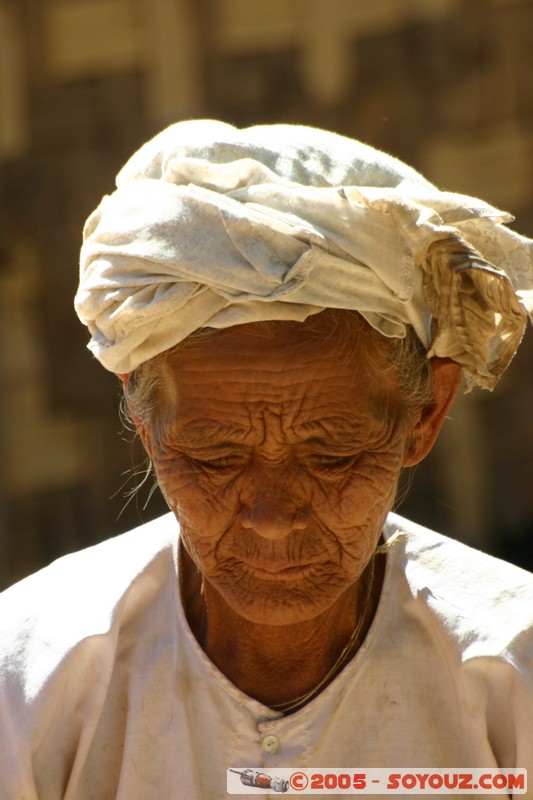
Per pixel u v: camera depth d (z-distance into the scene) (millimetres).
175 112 11812
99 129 11922
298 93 11797
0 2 11742
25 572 12117
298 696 3779
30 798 3730
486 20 11648
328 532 3463
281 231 3229
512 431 11922
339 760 3729
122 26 11766
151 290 3299
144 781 3768
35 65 11852
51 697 3748
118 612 3846
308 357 3322
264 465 3414
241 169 3361
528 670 3666
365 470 3459
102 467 12250
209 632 3812
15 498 12141
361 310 3322
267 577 3457
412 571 3900
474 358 3635
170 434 3455
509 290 3412
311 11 11703
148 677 3846
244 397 3334
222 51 11797
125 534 4156
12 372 12172
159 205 3318
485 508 11930
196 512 3463
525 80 11703
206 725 3768
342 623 3807
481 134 11766
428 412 3799
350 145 3541
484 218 3400
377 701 3773
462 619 3760
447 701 3779
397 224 3314
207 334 3328
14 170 11969
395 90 11758
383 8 11672
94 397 12258
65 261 12117
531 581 3844
